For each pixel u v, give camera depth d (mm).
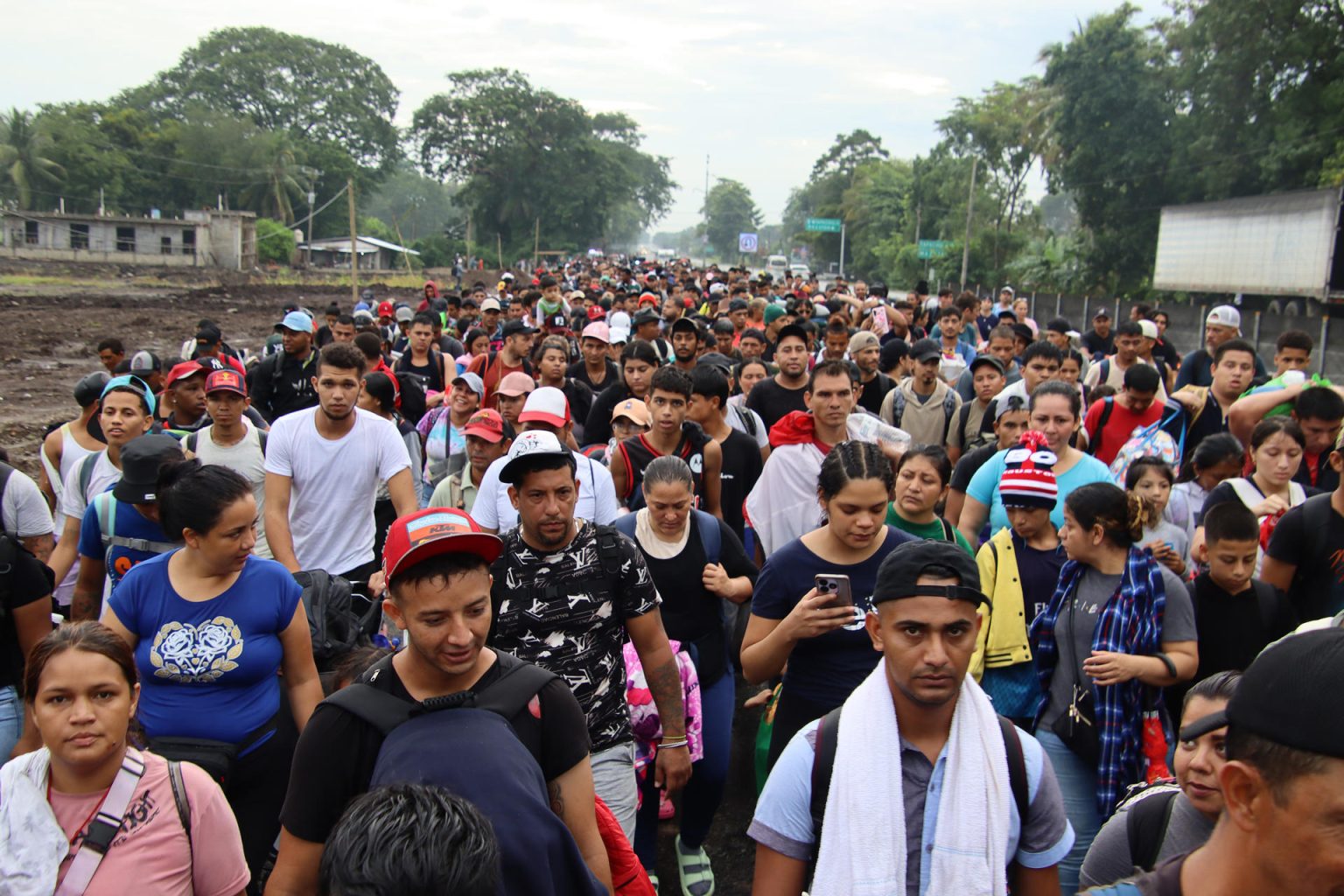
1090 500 4008
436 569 2465
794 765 2580
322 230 105562
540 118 110938
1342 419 5691
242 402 5953
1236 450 5609
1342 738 1520
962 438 8297
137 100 112125
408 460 5750
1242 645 4211
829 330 10242
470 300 18500
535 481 3598
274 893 2455
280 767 3873
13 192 79438
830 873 2412
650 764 4492
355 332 12016
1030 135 58312
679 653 4531
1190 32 41250
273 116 113125
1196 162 43375
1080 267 51250
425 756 2316
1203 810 2492
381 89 120250
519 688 2588
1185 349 30844
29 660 2764
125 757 2826
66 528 5684
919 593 2406
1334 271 28453
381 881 1771
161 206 93562
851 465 3916
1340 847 1544
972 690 2510
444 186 176750
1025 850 2504
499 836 2211
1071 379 9172
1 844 2693
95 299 38938
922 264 72625
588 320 15695
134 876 2744
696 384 6391
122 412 5582
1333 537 4574
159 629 3727
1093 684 3990
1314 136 37625
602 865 2686
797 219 171625
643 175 140375
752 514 5895
